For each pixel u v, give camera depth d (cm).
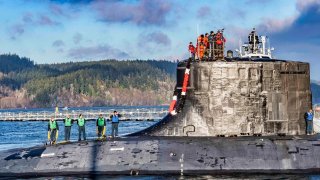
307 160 2167
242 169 2139
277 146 2206
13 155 2350
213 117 2273
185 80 2319
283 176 2105
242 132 2269
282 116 2286
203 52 2355
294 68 2303
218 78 2264
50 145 2392
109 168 2188
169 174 2145
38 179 2169
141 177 2125
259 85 2269
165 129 2355
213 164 2148
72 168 2211
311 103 2347
